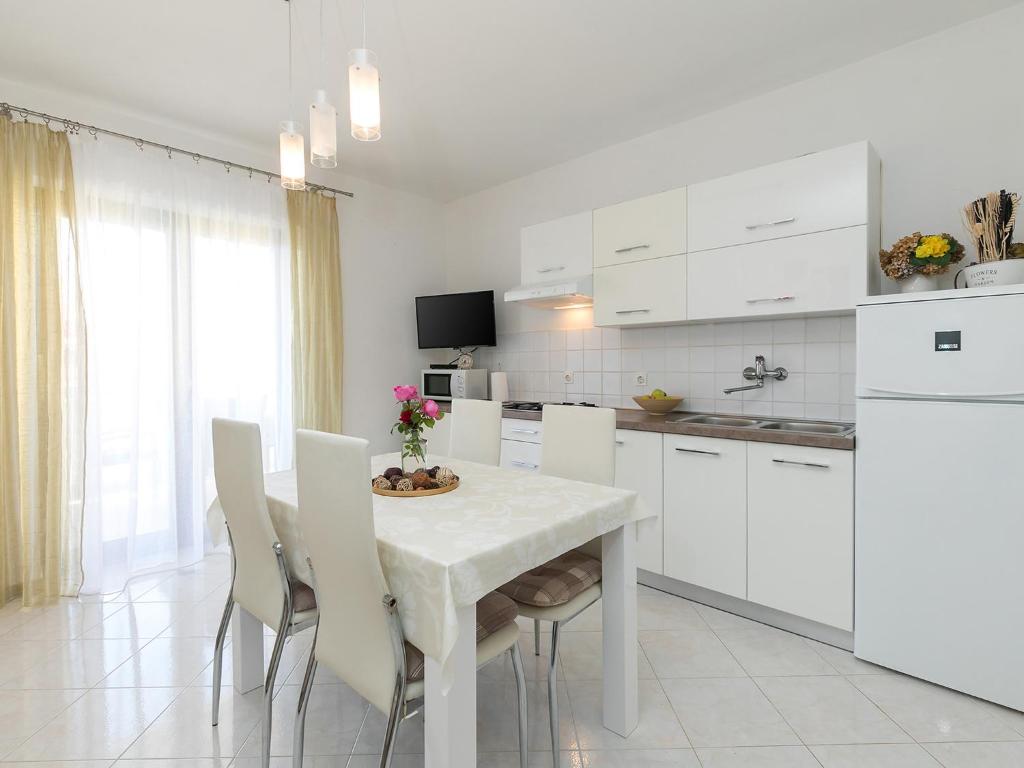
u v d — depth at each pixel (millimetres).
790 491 2258
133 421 2945
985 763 1562
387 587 1254
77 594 2750
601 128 3326
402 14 2227
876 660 2043
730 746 1649
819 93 2730
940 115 2396
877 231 2463
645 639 2301
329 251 3922
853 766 1558
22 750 1638
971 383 1775
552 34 2377
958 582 1841
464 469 2209
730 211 2666
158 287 3104
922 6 2211
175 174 3178
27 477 2627
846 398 2684
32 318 2623
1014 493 1725
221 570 3137
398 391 1899
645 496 2752
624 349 3619
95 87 2764
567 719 1792
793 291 2461
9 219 2566
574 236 3348
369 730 1744
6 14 2191
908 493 1930
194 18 2232
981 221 1936
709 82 2793
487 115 3141
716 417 3039
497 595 1579
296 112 3055
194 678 2037
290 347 3730
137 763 1585
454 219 4746
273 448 3646
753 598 2383
